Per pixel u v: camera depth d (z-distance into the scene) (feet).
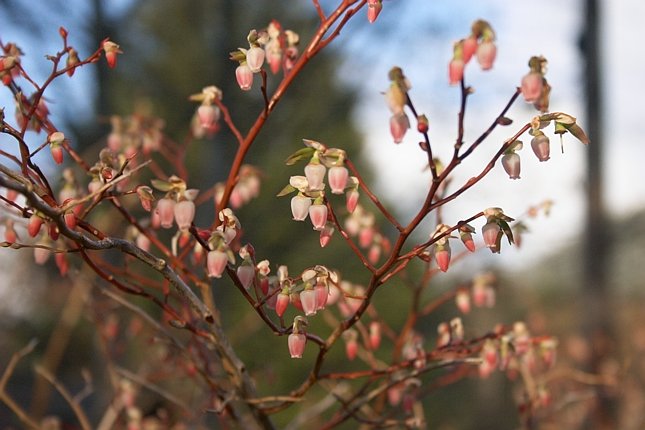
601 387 19.76
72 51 7.58
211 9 30.99
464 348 9.22
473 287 10.84
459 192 6.79
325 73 29.60
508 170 6.77
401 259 7.09
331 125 33.45
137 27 32.63
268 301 7.55
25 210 6.81
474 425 36.06
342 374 8.29
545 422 14.92
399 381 8.54
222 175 26.81
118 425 12.57
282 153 33.47
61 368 27.81
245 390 8.39
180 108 32.55
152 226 9.60
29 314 27.53
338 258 36.01
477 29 6.34
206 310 7.64
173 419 13.37
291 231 34.68
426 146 6.56
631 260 37.83
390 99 6.26
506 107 6.62
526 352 9.46
